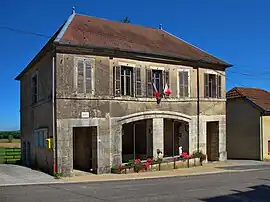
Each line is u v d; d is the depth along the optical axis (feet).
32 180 55.88
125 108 69.51
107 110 67.05
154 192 42.86
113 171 66.44
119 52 68.44
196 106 80.94
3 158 105.81
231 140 101.81
